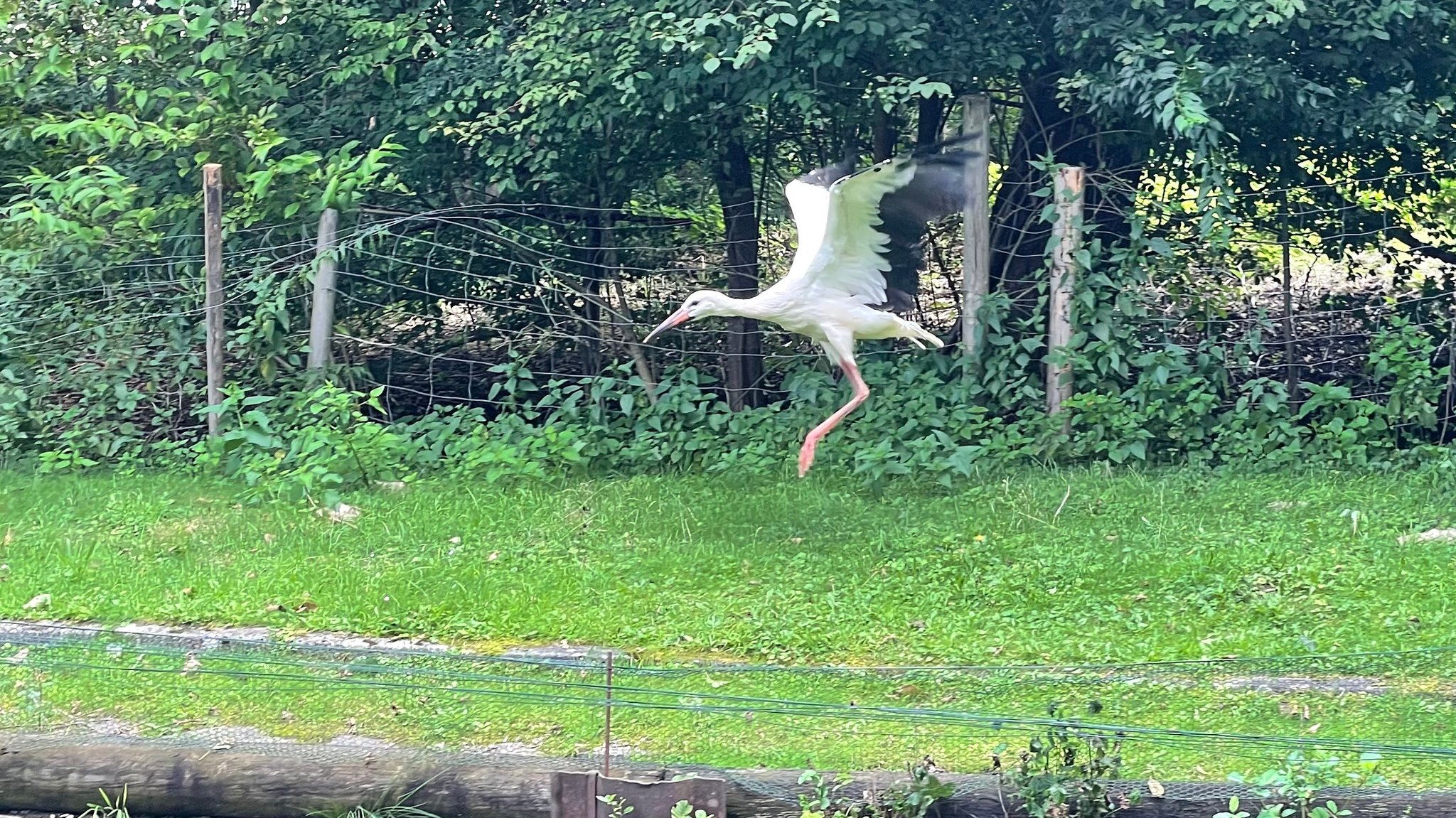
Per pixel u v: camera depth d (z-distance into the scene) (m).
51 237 9.59
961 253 9.84
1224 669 5.54
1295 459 8.64
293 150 10.03
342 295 9.64
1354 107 8.92
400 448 8.77
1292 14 8.12
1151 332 9.09
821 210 7.53
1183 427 8.90
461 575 6.93
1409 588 6.51
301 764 4.68
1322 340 9.21
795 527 7.68
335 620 6.46
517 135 9.38
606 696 5.00
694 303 7.48
